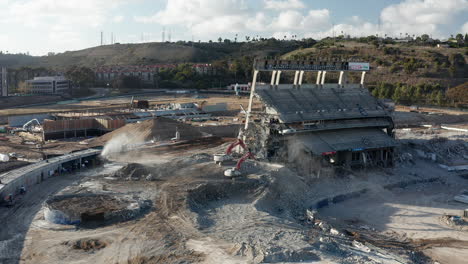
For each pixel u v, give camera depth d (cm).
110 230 6247
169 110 19750
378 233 7388
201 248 5675
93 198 7444
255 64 11150
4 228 6281
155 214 6888
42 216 6800
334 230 7019
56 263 5238
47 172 9175
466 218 8212
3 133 15612
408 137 14812
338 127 11681
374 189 10075
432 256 6500
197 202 7644
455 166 12275
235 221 6781
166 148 12275
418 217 8319
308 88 12600
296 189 9119
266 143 10869
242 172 9350
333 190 9625
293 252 5547
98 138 14012
